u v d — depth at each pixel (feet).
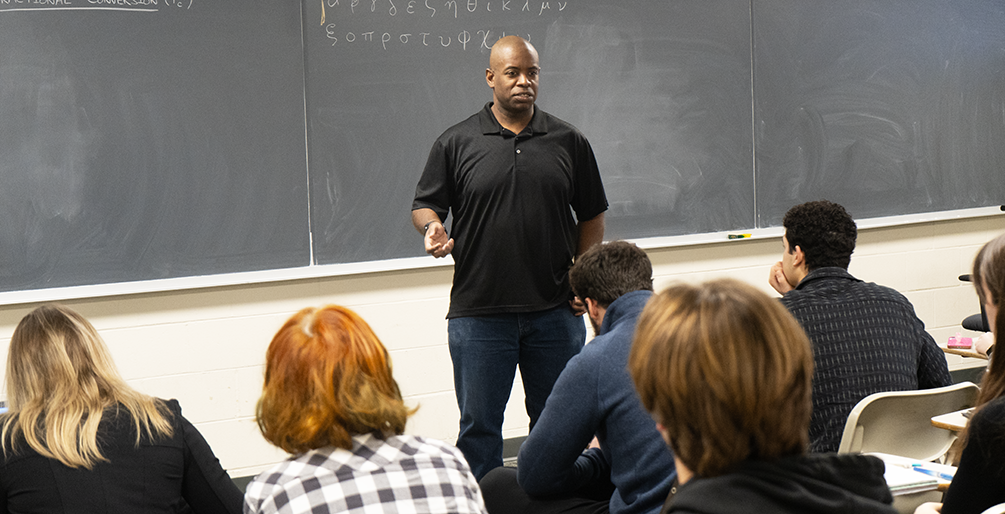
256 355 11.48
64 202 10.59
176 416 5.73
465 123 9.27
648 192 13.24
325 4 11.35
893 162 14.66
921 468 5.91
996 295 5.01
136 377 11.02
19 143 10.34
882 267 14.73
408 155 11.96
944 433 7.22
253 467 11.64
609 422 5.96
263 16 11.10
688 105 13.30
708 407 2.73
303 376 4.02
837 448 6.86
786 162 13.98
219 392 11.37
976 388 6.98
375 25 11.62
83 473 5.28
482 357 9.18
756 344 2.72
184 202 11.03
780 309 2.84
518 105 8.95
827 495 2.80
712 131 13.48
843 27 14.08
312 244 11.64
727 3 13.34
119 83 10.62
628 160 13.07
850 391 6.93
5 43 10.17
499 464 9.43
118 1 10.52
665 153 13.26
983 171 15.33
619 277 6.39
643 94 13.04
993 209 15.42
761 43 13.61
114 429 5.42
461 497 4.06
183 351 11.18
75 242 10.68
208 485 5.72
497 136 9.10
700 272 13.57
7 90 10.23
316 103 11.46
